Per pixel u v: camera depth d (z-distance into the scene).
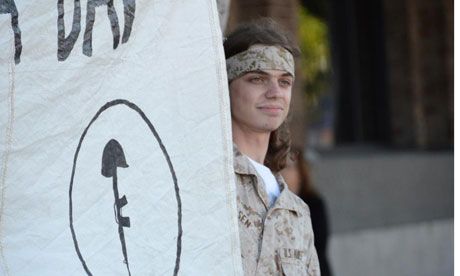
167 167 5.61
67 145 5.79
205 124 5.54
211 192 5.52
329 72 24.20
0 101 5.86
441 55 22.38
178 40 5.61
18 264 5.78
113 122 5.72
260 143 6.56
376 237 20.09
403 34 22.38
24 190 5.81
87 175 5.75
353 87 23.16
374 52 23.02
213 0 5.57
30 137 5.83
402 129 22.80
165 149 5.61
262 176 6.50
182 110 5.58
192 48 5.58
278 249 6.32
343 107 23.17
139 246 5.62
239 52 6.39
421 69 22.58
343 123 23.16
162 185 5.61
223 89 5.51
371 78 23.14
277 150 7.03
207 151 5.52
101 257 5.68
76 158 5.77
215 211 5.51
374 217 20.75
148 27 5.68
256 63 6.32
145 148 5.65
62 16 5.82
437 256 21.61
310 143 23.39
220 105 5.51
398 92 22.69
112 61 5.75
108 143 5.73
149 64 5.67
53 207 5.78
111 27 5.75
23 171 5.82
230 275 5.48
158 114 5.62
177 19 5.62
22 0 5.88
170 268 5.56
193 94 5.56
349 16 23.08
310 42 26.69
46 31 5.84
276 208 6.36
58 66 5.81
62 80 5.80
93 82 5.77
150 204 5.62
